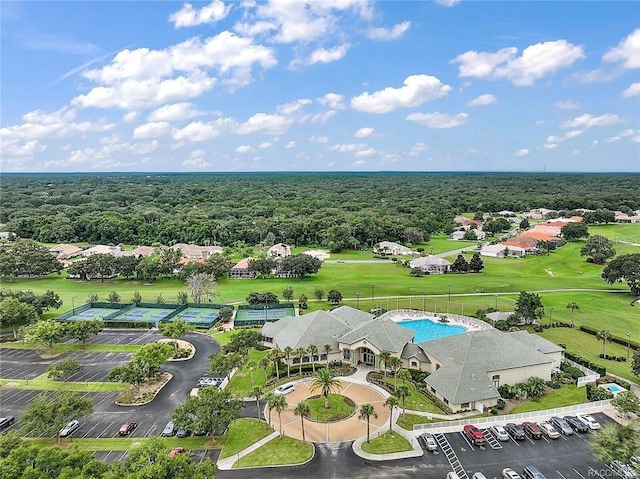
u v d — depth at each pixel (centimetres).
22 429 7162
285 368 9600
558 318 12912
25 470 5038
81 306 14375
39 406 6838
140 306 14750
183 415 6781
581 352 10406
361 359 9838
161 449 5544
